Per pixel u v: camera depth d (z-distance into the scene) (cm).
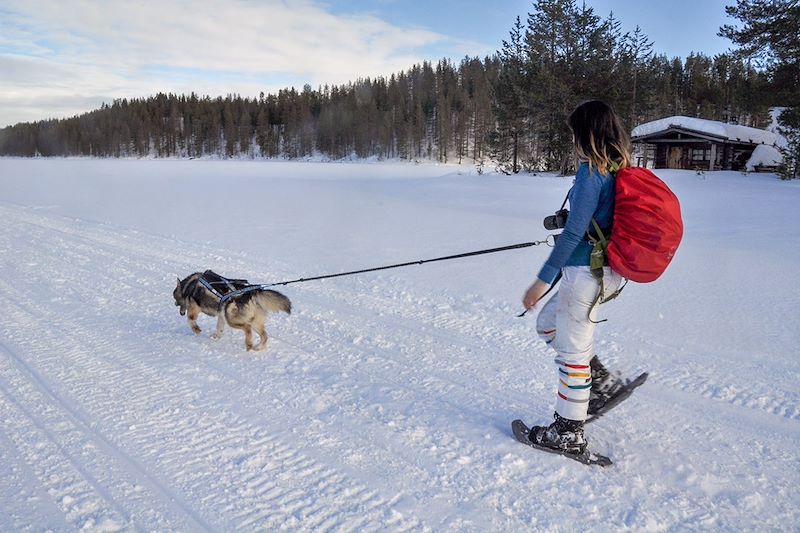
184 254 1014
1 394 450
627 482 328
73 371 500
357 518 294
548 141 3397
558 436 351
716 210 1590
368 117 10775
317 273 859
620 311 650
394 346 563
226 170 5381
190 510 302
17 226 1373
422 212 1644
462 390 457
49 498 313
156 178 3672
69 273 884
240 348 566
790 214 1462
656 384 467
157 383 474
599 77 3164
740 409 421
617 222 323
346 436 382
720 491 320
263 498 312
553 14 3194
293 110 11262
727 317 620
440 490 320
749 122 5797
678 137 3303
